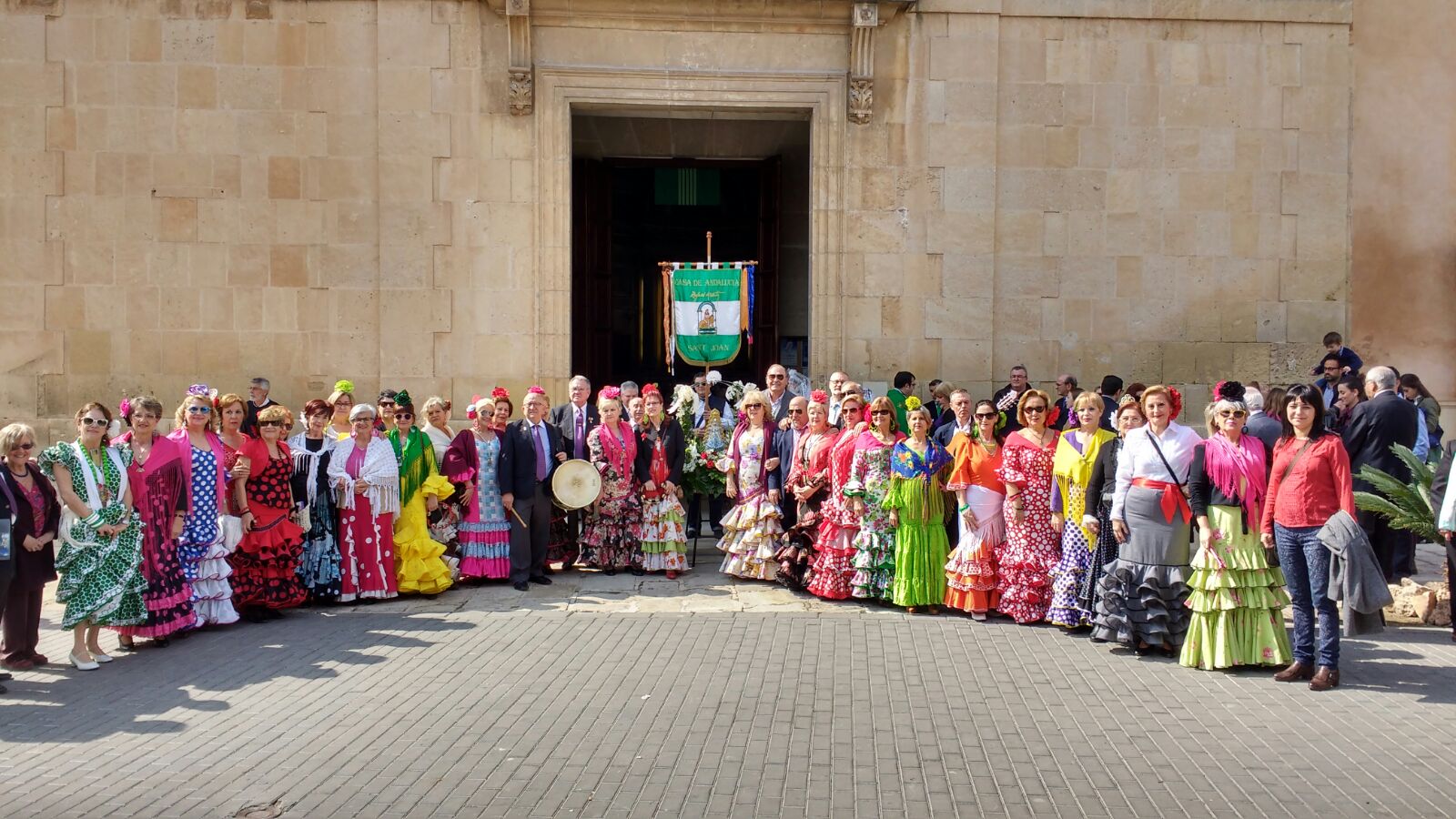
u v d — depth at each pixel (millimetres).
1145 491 7934
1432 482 8398
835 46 13500
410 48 13180
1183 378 13930
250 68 13164
